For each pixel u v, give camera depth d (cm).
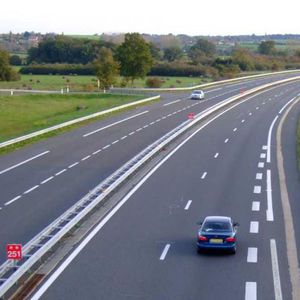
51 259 2723
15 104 9744
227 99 10519
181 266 2644
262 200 3988
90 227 3294
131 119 8075
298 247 2961
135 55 13125
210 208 3756
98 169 4903
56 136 6669
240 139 6612
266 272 2570
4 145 5756
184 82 14912
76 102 10281
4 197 3959
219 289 2350
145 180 4538
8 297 2214
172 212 3647
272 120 8312
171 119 8056
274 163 5284
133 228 3281
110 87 12525
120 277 2481
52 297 2230
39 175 4662
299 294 2305
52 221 3381
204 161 5331
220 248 2778
